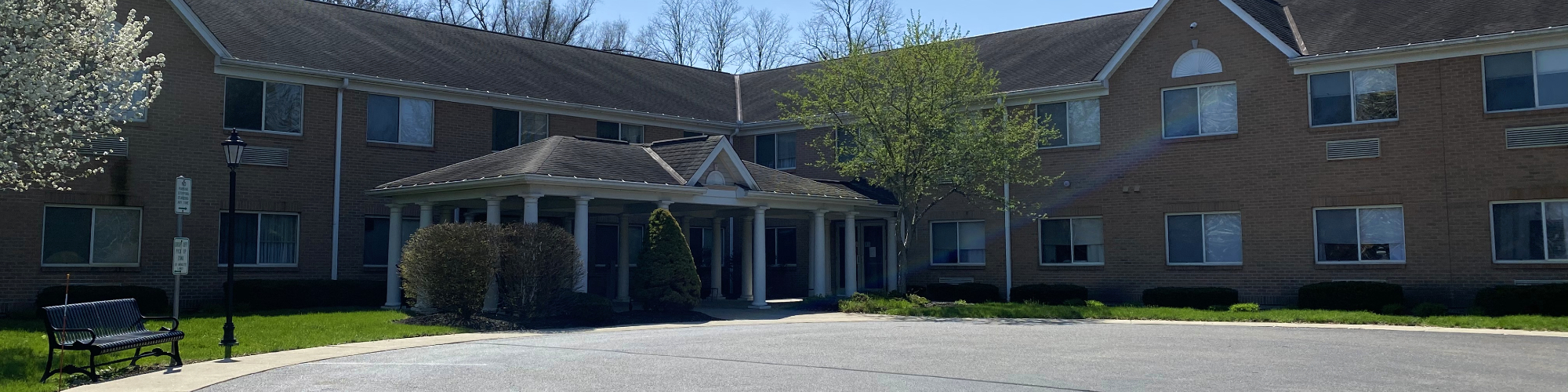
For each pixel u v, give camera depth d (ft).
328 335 56.49
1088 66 98.07
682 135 113.50
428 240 66.44
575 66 115.14
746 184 83.87
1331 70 84.23
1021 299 94.79
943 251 102.94
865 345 51.90
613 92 111.96
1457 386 37.47
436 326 62.34
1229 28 88.48
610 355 47.42
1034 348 50.34
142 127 79.87
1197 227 89.71
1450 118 80.18
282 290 82.23
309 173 87.61
